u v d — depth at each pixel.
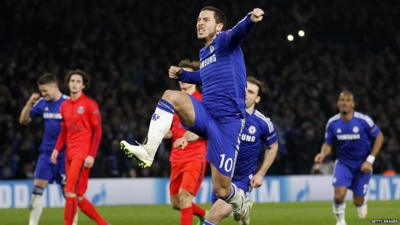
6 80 26.39
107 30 30.14
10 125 23.83
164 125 7.65
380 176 24.41
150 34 31.05
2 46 29.62
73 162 11.52
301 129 25.95
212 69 8.02
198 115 7.78
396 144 26.70
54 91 12.86
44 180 12.90
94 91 26.45
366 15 35.78
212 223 9.23
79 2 30.92
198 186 10.74
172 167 10.95
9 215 16.59
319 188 24.17
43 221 15.02
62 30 30.16
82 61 28.00
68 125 11.67
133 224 14.34
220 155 7.96
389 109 29.66
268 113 28.08
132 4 31.84
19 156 22.77
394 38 35.69
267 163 10.99
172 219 15.64
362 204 14.86
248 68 30.25
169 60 29.72
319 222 14.88
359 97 30.39
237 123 8.02
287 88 29.81
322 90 30.14
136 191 22.22
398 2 36.59
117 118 24.34
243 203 9.01
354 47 34.59
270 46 32.03
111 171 22.95
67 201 11.39
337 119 14.55
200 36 8.12
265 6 34.69
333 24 35.59
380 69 32.56
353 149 14.40
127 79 28.06
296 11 35.16
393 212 17.64
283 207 20.17
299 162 25.17
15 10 30.19
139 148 7.48
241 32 7.71
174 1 32.72
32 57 27.55
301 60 31.95
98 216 11.90
